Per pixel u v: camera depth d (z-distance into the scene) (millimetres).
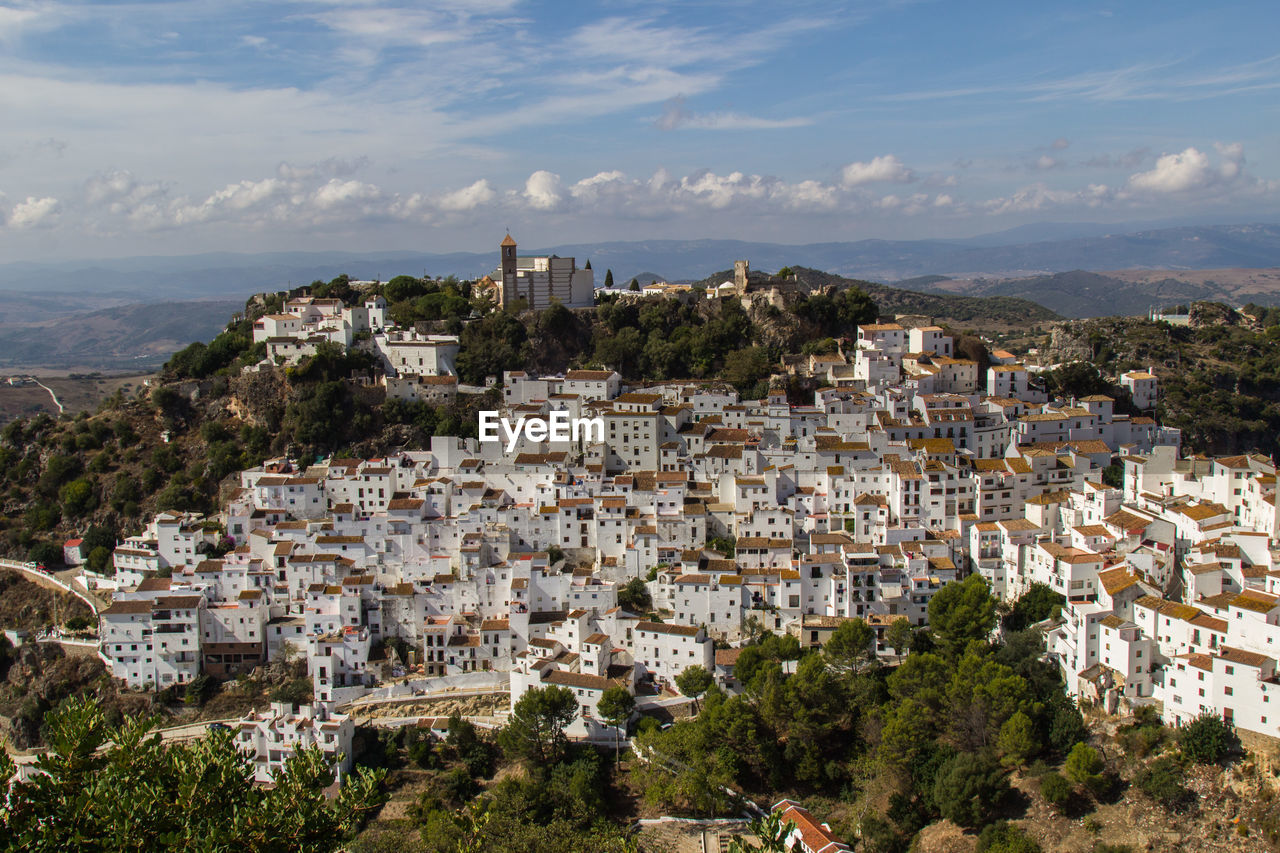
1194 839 133500
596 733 181000
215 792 74000
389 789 176625
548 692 176250
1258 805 132125
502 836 145375
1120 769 146500
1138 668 156375
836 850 140875
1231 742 139750
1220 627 148625
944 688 165000
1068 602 179125
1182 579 174500
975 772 149000
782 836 91750
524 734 173125
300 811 72438
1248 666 139125
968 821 147750
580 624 196250
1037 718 156625
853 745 170625
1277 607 142750
